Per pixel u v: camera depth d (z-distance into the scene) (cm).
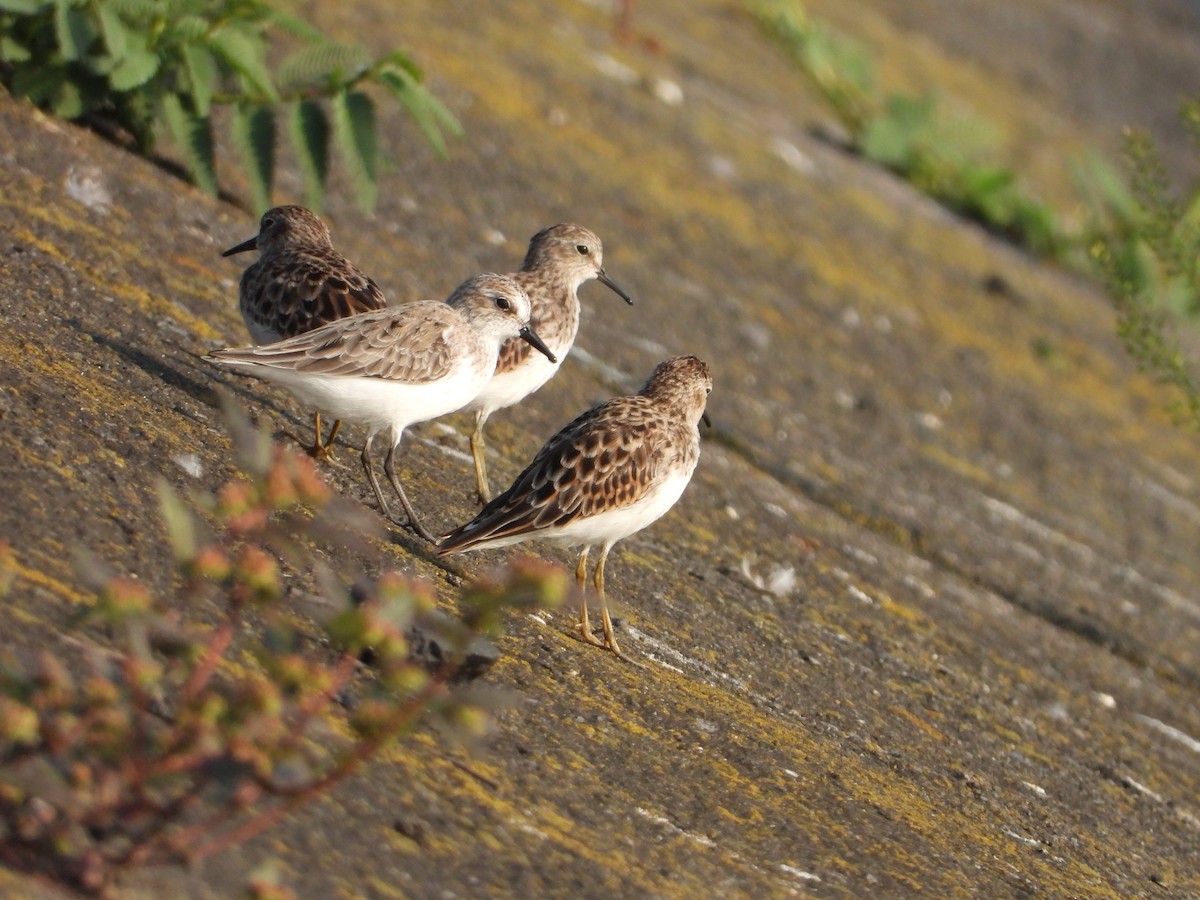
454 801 768
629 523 1069
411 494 1186
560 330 1395
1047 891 942
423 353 1086
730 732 984
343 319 1082
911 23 4172
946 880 898
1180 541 2005
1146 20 5416
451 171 1942
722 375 1808
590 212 2042
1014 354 2345
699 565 1288
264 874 608
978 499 1825
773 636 1199
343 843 698
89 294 1209
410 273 1605
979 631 1443
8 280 1152
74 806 613
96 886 614
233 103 1498
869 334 2150
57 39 1445
